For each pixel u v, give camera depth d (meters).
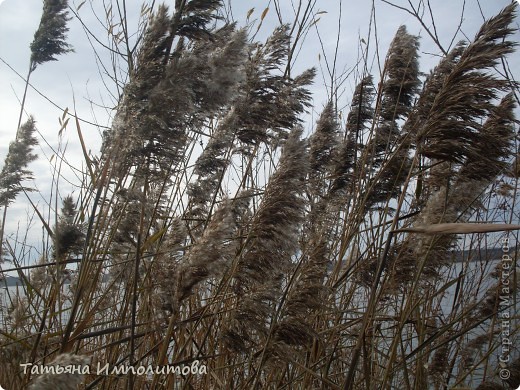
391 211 1.38
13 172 1.30
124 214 1.12
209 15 1.00
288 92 1.40
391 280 1.23
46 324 1.10
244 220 1.17
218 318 1.21
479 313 1.39
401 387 1.41
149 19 1.00
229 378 1.24
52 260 1.17
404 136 1.26
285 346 1.05
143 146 0.98
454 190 1.27
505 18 1.03
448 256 1.26
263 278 1.08
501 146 1.04
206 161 1.21
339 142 1.46
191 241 1.25
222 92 1.01
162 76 0.96
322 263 1.10
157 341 1.15
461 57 1.06
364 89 1.48
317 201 1.41
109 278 1.25
